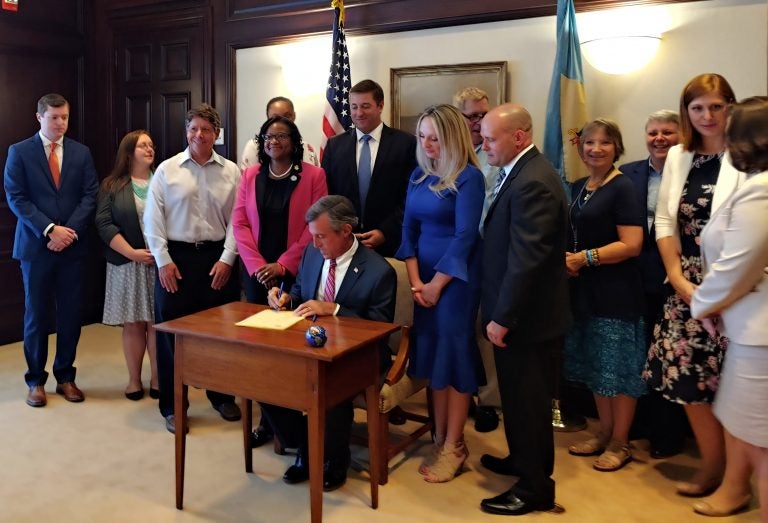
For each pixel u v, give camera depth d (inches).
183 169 122.9
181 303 123.8
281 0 171.0
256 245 117.8
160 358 125.0
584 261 106.9
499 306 85.0
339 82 149.9
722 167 88.6
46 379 137.7
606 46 128.3
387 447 102.0
